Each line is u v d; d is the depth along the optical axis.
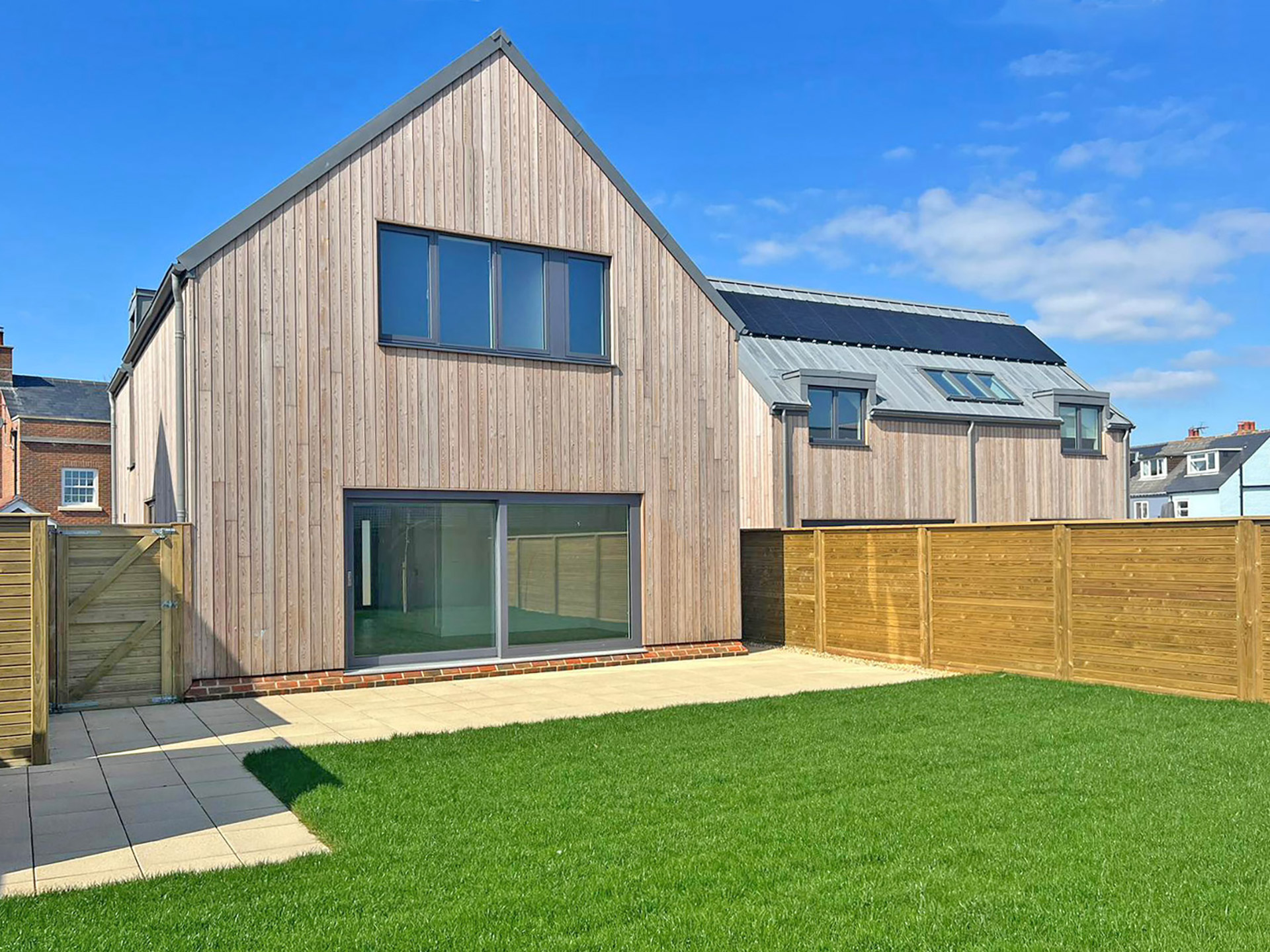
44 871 5.19
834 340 23.73
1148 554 10.96
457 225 12.84
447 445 12.67
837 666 13.87
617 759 7.57
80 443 34.00
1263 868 4.87
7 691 7.69
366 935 4.18
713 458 14.88
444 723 9.46
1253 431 48.81
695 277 14.82
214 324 11.27
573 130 13.80
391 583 12.41
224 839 5.77
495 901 4.56
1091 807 6.02
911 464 21.94
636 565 14.26
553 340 13.59
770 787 6.62
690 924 4.28
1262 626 9.91
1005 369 25.83
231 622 11.23
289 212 11.77
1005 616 12.54
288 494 11.63
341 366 12.02
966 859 5.09
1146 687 10.93
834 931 4.19
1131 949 3.97
